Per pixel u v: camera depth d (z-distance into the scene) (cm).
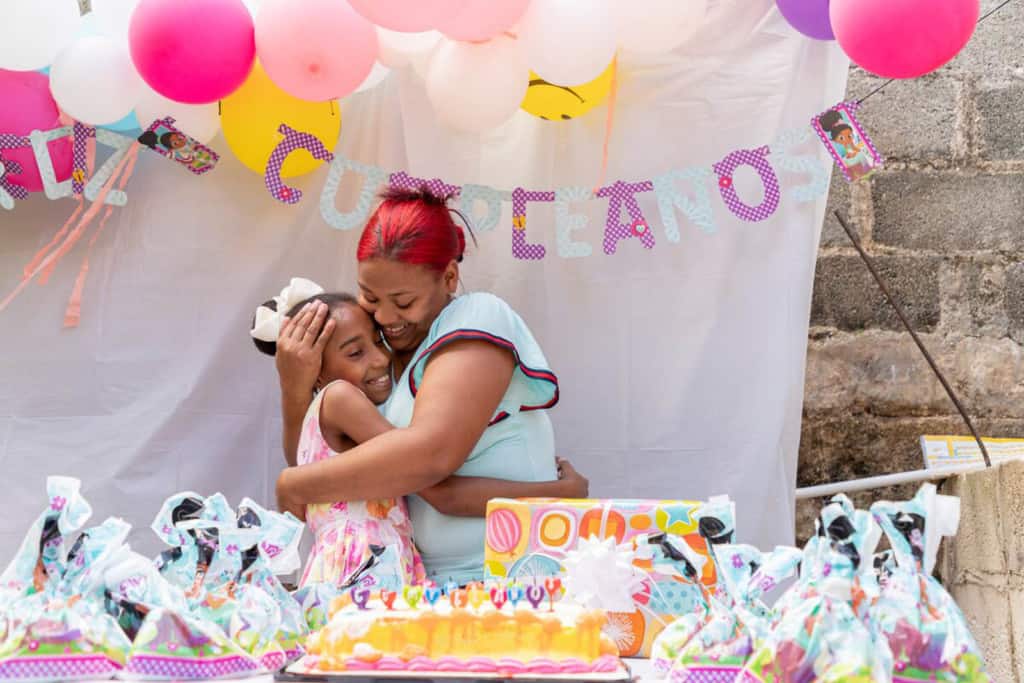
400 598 168
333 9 217
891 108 322
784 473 257
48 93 247
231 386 266
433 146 264
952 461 299
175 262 265
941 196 320
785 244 259
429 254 225
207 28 216
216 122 253
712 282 262
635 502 187
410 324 232
